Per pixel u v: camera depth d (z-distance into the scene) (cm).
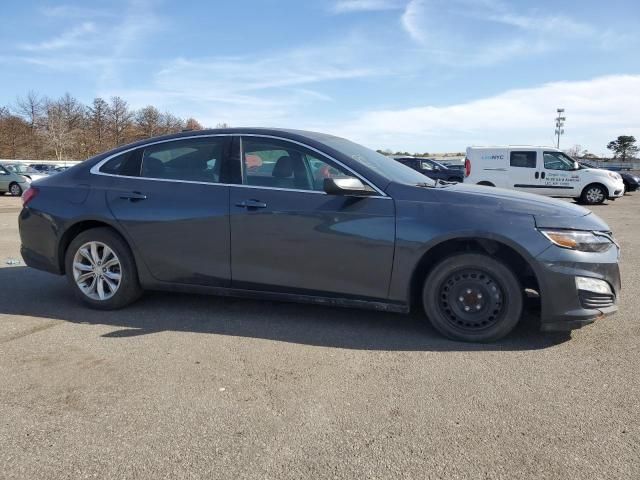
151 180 455
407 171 459
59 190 479
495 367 346
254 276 425
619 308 471
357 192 391
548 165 1736
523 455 247
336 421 278
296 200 411
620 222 1190
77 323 438
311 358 363
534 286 387
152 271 452
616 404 295
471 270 384
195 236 434
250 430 270
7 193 2378
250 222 418
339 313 461
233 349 379
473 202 386
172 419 281
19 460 246
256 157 432
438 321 396
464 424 275
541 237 367
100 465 242
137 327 427
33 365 351
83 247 469
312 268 409
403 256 387
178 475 235
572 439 261
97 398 305
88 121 6156
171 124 6662
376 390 313
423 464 241
